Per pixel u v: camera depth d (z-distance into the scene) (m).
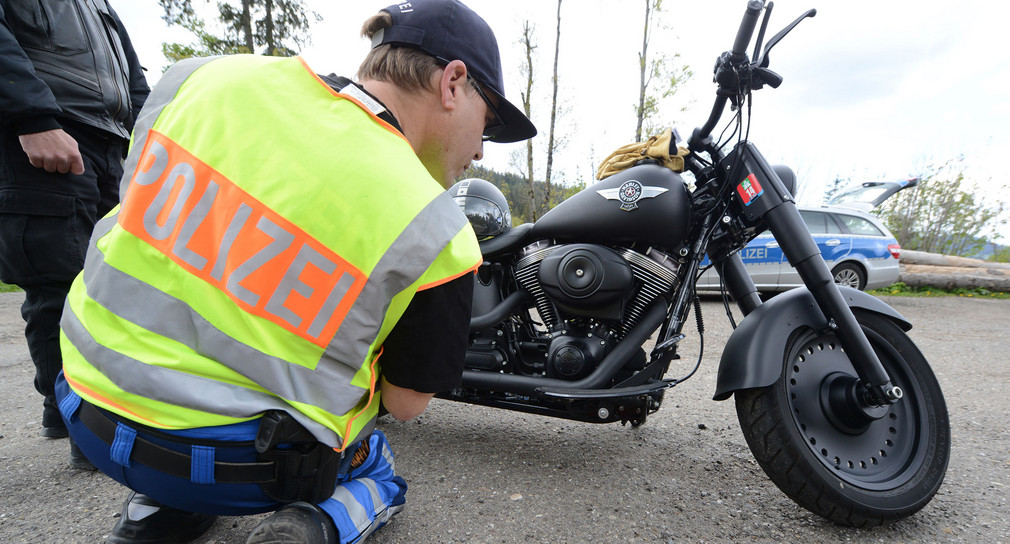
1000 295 9.02
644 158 2.00
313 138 0.90
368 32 1.14
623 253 1.96
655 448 2.25
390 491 1.38
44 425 2.15
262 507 1.06
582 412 1.99
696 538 1.55
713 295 7.57
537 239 2.11
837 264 7.31
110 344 0.93
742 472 2.01
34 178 1.71
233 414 0.90
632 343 1.95
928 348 4.69
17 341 4.36
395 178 0.90
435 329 0.98
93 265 1.01
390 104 1.09
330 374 0.93
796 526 1.62
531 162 13.27
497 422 2.58
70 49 1.82
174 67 1.09
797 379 1.76
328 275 0.87
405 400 1.08
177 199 0.92
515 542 1.52
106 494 1.72
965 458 2.19
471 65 1.13
